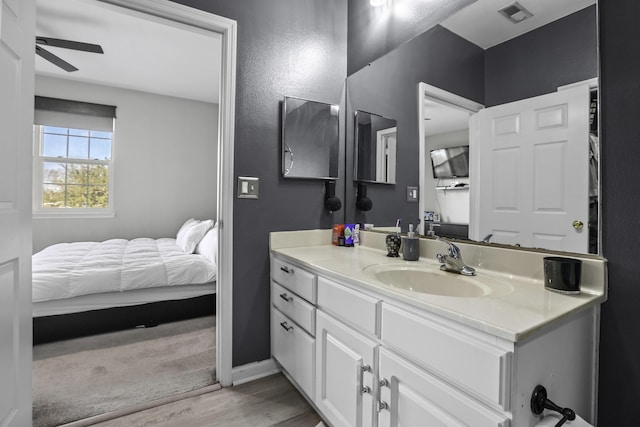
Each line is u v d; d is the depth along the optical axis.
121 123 4.27
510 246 1.20
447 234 1.44
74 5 2.44
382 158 1.84
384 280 1.30
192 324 2.63
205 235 3.26
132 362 2.02
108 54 3.26
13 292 1.16
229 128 1.74
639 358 0.91
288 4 1.95
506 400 0.71
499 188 1.24
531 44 1.14
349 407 1.21
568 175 1.04
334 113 2.08
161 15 1.59
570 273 0.96
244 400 1.64
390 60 1.79
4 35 1.08
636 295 0.91
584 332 0.94
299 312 1.56
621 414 0.94
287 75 1.94
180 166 4.67
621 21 0.94
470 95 1.34
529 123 1.14
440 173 1.48
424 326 0.90
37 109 3.78
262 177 1.86
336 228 2.02
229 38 1.74
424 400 0.91
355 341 1.17
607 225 0.96
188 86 4.19
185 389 1.73
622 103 0.93
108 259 2.71
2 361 1.11
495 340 0.74
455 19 1.42
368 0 2.00
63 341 2.28
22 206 1.21
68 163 4.07
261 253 1.87
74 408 1.57
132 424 1.47
